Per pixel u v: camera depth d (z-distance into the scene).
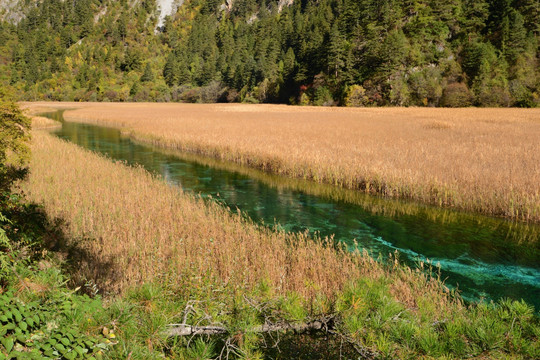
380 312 2.55
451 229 9.44
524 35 81.56
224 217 8.77
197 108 77.25
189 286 4.30
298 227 9.54
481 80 77.94
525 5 90.12
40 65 177.50
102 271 5.52
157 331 2.65
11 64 178.75
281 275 5.34
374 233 9.13
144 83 152.50
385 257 7.52
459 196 11.20
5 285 3.10
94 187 10.56
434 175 12.73
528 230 9.33
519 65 78.75
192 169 17.31
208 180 15.10
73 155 16.31
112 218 8.08
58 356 2.38
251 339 2.70
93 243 6.52
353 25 98.94
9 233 4.71
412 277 6.03
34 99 138.25
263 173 16.50
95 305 3.01
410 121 38.31
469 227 9.57
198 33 198.88
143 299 2.97
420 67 84.44
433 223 9.93
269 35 161.88
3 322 2.56
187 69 156.88
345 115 50.66
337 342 2.85
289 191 13.45
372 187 13.18
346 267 6.10
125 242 6.79
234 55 144.50
